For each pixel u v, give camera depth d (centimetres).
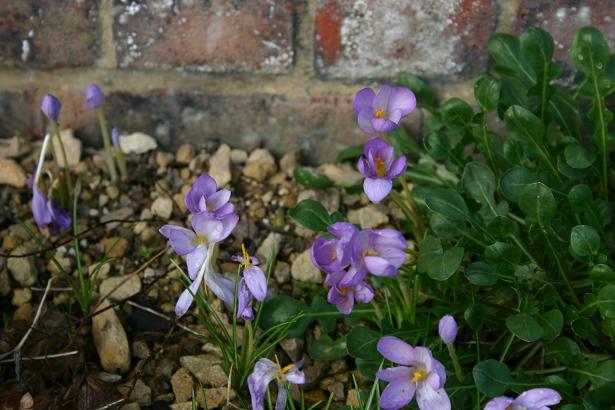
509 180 96
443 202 97
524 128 100
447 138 107
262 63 117
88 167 121
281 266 109
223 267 109
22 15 116
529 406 79
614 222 101
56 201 113
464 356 95
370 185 88
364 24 114
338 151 122
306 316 100
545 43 102
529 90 104
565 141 103
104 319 100
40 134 122
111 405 91
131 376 97
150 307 104
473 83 115
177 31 116
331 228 82
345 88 118
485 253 93
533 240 96
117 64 119
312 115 120
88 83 120
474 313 92
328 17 114
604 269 89
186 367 97
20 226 113
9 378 96
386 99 93
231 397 94
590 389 92
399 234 83
